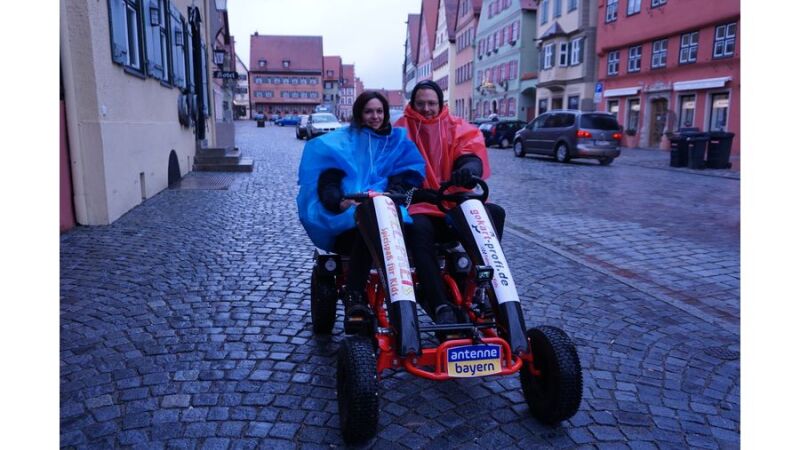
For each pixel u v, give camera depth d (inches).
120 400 135.5
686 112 1077.8
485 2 2078.0
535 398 128.6
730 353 167.9
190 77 631.8
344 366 119.1
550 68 1483.8
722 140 713.6
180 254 260.8
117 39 339.9
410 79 3868.1
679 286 232.5
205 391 140.4
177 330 176.1
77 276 224.5
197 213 362.6
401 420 130.0
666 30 1093.1
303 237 300.8
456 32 2522.1
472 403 137.6
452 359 115.1
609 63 1296.8
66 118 304.5
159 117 461.4
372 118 144.7
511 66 1802.4
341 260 152.5
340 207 136.6
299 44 4751.5
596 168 730.8
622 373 154.6
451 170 152.2
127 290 210.1
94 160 313.0
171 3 514.3
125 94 361.7
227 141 872.9
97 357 157.0
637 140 1204.5
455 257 135.3
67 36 297.0
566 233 328.8
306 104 4692.4
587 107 1286.9
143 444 118.8
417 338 113.0
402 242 123.9
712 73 995.3
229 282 222.1
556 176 624.7
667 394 143.8
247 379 146.9
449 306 126.3
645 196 478.0
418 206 141.6
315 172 142.5
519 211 399.5
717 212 400.8
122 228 311.9
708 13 986.1
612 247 296.0
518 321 118.9
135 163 384.2
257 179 553.3
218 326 179.9
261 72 4623.5
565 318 193.6
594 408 136.3
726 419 132.9
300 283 223.0
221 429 124.8
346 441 120.2
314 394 140.3
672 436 125.7
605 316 195.9
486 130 1169.4
